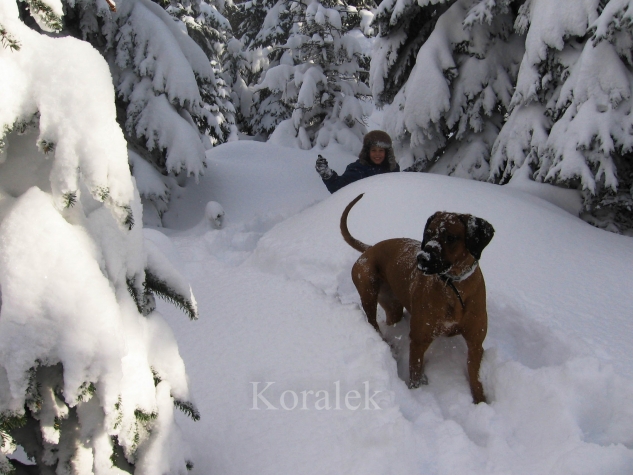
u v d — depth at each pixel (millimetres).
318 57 12219
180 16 15055
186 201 7352
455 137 7285
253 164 8812
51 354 1103
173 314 3182
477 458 1828
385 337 2975
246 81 21594
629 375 2076
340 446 1845
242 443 1913
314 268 3734
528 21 6121
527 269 3205
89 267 1150
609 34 4664
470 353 2316
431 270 2125
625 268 3301
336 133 11750
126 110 6766
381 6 7582
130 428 1300
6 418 1084
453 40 7016
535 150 5738
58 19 1163
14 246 1086
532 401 2039
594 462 1600
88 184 1146
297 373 2350
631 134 4723
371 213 4105
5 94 1042
